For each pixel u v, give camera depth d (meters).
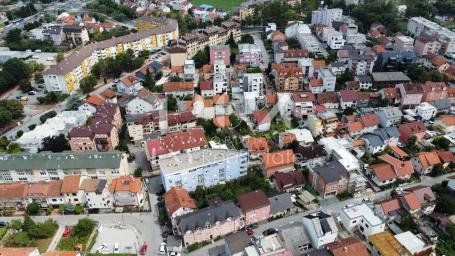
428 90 196.75
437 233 123.94
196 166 141.00
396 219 128.50
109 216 136.25
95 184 138.00
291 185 142.00
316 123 172.50
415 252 113.44
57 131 179.12
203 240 123.75
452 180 139.12
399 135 166.12
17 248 114.75
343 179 140.62
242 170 150.25
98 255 118.69
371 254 116.50
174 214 125.50
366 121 177.88
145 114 181.62
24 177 148.62
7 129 194.38
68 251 113.69
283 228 118.62
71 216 136.62
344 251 108.19
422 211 129.88
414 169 154.38
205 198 141.38
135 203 139.38
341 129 178.62
